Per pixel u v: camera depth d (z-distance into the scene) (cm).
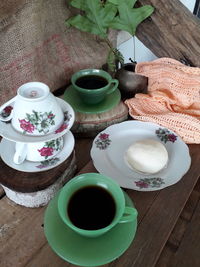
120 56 51
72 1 43
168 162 38
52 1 41
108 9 45
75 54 49
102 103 45
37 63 43
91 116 43
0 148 35
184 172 36
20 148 33
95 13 44
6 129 32
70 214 27
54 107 32
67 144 37
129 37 62
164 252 46
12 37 38
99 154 39
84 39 49
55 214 30
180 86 48
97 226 27
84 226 27
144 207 34
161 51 52
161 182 35
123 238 28
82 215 27
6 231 32
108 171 37
